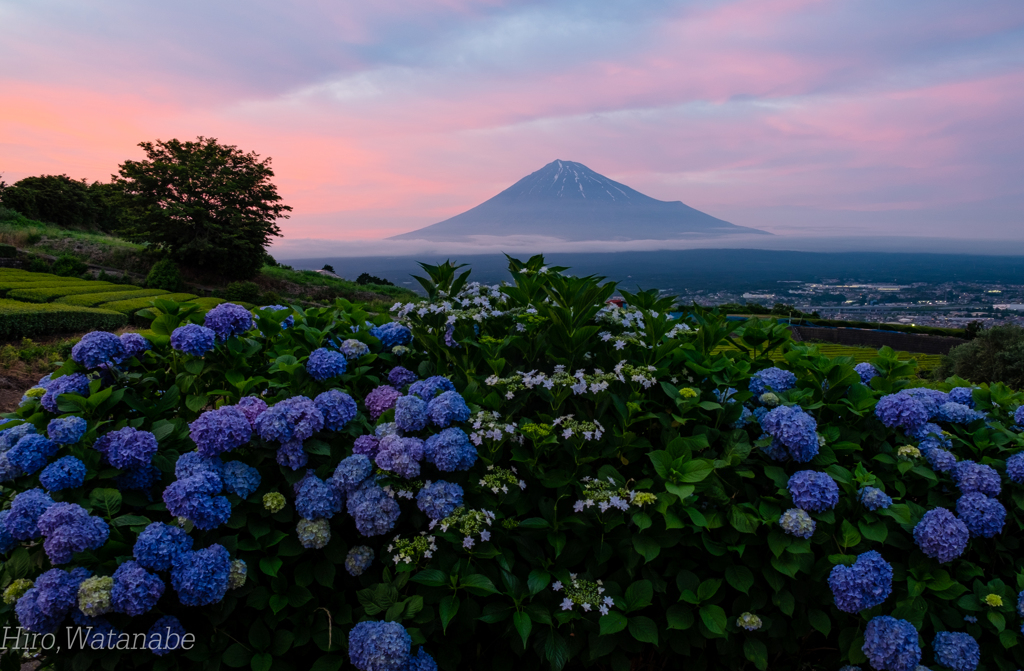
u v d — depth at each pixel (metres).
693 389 2.44
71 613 1.95
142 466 2.23
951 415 2.71
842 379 2.68
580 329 2.67
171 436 2.41
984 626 2.34
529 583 2.10
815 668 2.44
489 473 2.30
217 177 42.81
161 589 1.92
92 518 1.99
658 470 2.17
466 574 2.14
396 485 2.23
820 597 2.29
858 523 2.24
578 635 2.23
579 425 2.28
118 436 2.23
